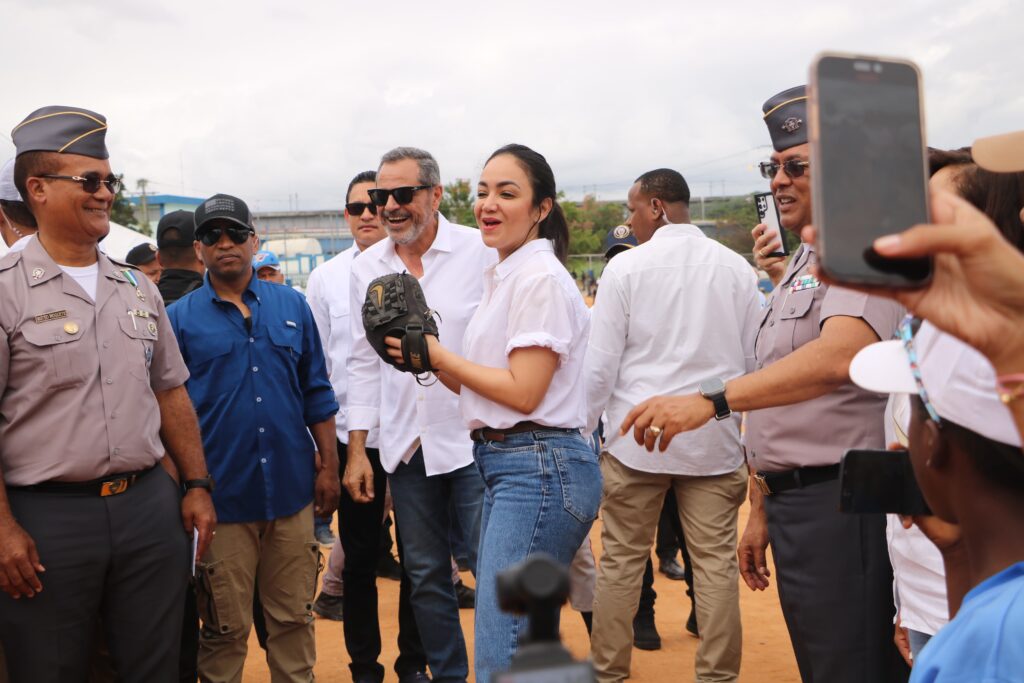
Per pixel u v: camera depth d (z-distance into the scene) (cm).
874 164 110
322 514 480
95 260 356
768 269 426
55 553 328
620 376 461
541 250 350
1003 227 237
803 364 276
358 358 484
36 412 331
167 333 380
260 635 518
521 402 328
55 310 334
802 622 317
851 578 305
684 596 672
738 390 280
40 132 337
